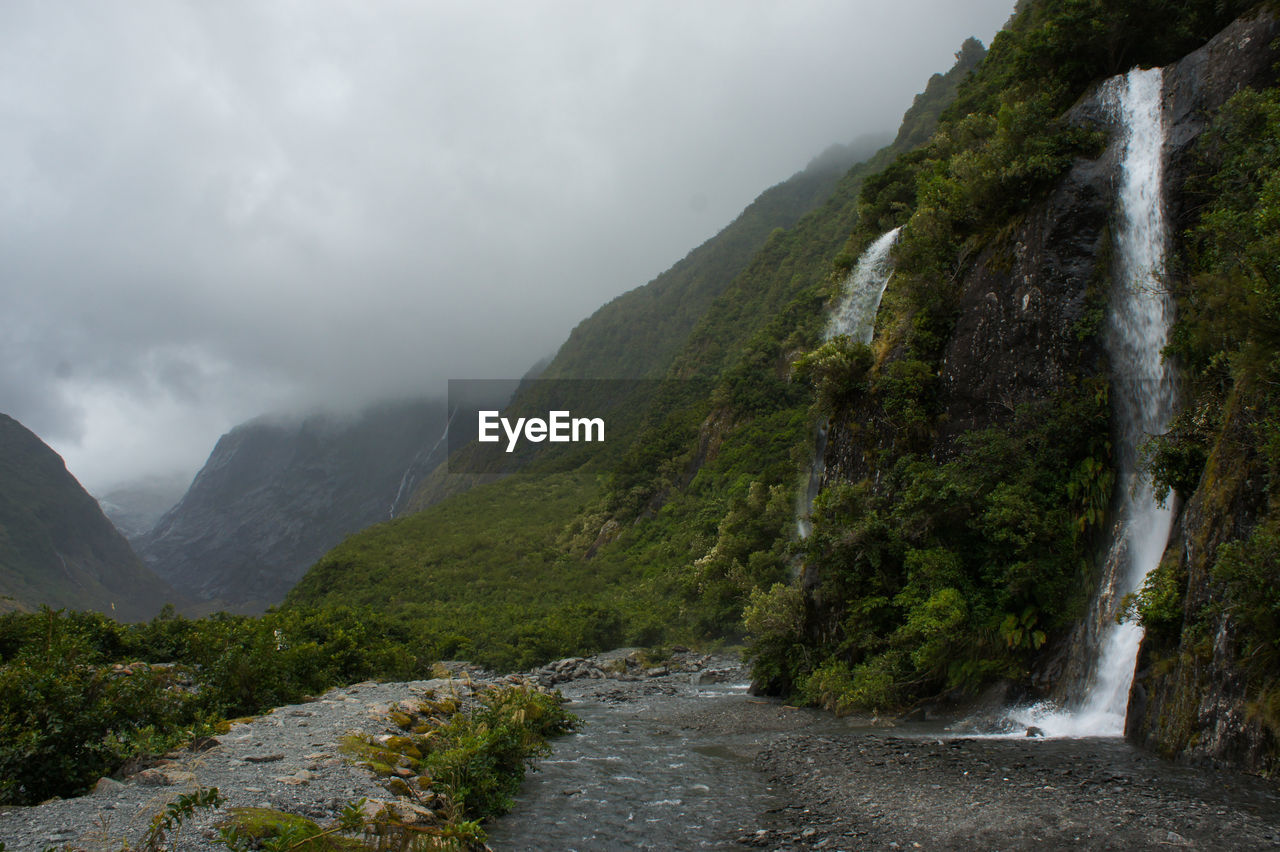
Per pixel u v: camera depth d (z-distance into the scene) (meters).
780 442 62.50
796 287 112.25
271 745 11.02
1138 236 15.49
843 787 10.41
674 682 28.09
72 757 9.32
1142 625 11.33
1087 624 13.86
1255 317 10.21
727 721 17.47
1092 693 13.12
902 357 20.50
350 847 6.55
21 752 8.75
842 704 16.98
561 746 14.76
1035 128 18.25
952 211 20.02
